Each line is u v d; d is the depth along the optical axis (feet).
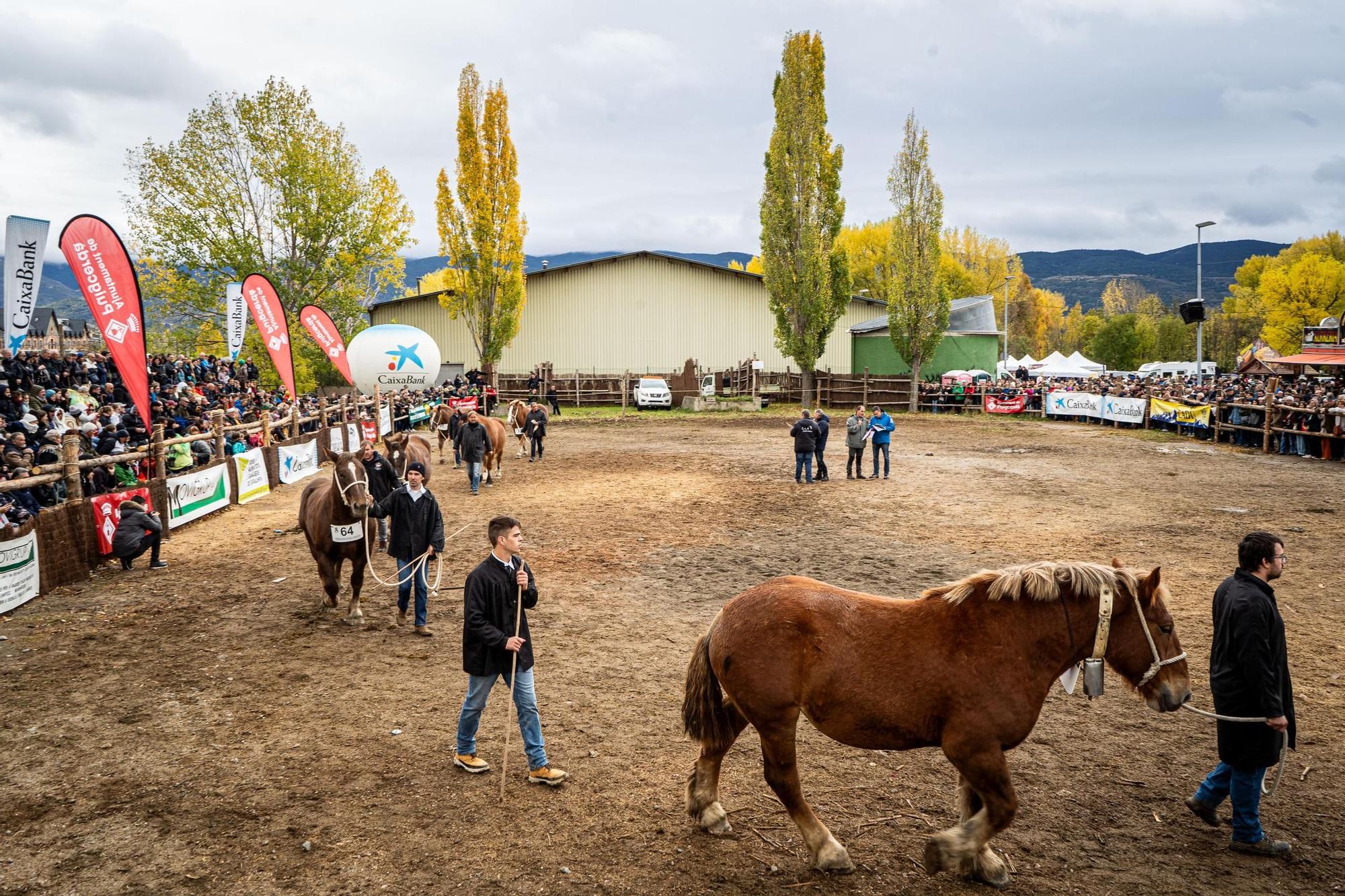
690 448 87.15
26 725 21.01
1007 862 15.57
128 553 36.27
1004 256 279.90
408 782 18.33
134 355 43.21
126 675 24.53
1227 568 37.93
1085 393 115.24
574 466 72.90
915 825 16.85
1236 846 15.99
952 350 156.97
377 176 132.67
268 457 60.54
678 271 154.10
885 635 14.43
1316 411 75.10
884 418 64.54
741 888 14.64
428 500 28.84
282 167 123.85
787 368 159.12
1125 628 14.92
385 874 14.87
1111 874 15.25
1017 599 14.51
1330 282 184.14
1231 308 261.03
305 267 129.18
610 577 36.37
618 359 153.69
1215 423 88.17
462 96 137.08
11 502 36.47
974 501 55.47
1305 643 27.89
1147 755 20.18
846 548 41.96
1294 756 20.06
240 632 28.68
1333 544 42.32
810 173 129.49
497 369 151.84
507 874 14.93
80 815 16.80
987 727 13.97
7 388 45.34
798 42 127.44
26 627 28.84
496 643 17.83
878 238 232.73
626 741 20.61
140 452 42.88
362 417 90.53
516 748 20.21
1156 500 55.52
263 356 131.75
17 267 49.49
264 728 21.03
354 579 29.60
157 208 121.90
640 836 16.31
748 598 15.43
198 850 15.60
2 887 14.35
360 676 24.79
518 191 141.08
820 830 15.17
